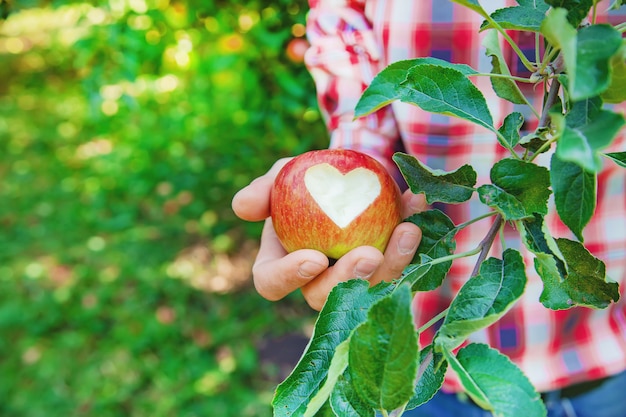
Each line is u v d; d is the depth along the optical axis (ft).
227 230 6.00
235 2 3.88
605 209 1.97
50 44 11.00
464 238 2.01
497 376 0.86
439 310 2.13
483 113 1.04
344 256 1.33
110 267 5.83
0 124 9.81
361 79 1.91
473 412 2.13
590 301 1.06
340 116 1.92
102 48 4.46
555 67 0.97
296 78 3.90
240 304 5.28
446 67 1.04
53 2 4.35
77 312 5.23
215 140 6.22
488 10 1.75
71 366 4.64
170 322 5.06
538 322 2.07
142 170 6.91
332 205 1.42
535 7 1.01
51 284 5.67
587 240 1.99
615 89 0.81
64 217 6.77
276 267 1.38
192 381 4.47
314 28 2.02
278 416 0.97
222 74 5.00
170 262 5.82
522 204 0.98
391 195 1.44
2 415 4.24
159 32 4.23
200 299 5.38
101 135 8.09
